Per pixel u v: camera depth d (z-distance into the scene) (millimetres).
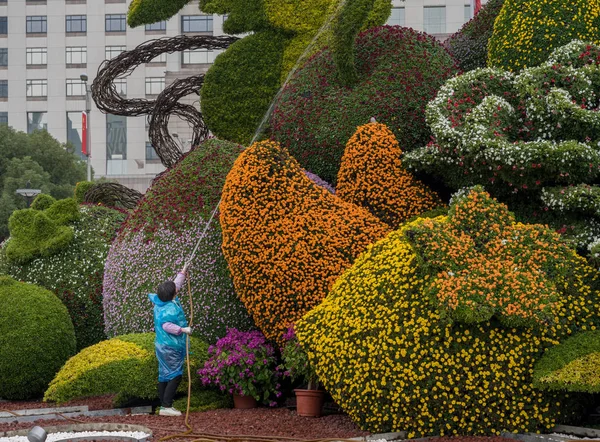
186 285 9656
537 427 7031
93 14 55562
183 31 51531
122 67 14398
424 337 7090
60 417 8797
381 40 10562
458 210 7520
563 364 6727
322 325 7871
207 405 9094
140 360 9172
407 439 7059
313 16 12195
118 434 7508
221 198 9367
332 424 7879
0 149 39312
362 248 8781
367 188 9445
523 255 7227
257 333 9375
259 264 8797
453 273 6996
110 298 10422
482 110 8727
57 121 56000
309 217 8891
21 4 56281
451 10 41844
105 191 15203
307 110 10398
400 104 10000
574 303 7273
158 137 14898
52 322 10359
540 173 8242
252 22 12414
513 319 6773
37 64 56312
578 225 8188
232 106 12320
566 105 8320
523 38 9656
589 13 9531
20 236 11742
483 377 6992
